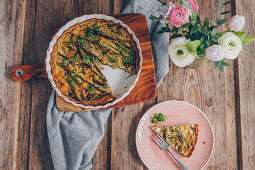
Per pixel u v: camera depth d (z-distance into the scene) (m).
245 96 0.89
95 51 0.81
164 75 0.83
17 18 0.87
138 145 0.83
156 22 0.86
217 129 0.88
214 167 0.86
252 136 0.88
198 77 0.89
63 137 0.82
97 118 0.82
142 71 0.81
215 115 0.88
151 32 0.86
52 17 0.88
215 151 0.87
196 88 0.88
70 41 0.81
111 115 0.85
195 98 0.88
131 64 0.81
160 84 0.87
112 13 0.88
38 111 0.85
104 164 0.84
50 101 0.81
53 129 0.80
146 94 0.80
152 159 0.83
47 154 0.83
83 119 0.83
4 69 0.85
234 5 0.92
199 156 0.84
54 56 0.79
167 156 0.84
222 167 0.86
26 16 0.87
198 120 0.85
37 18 0.87
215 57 0.64
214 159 0.86
